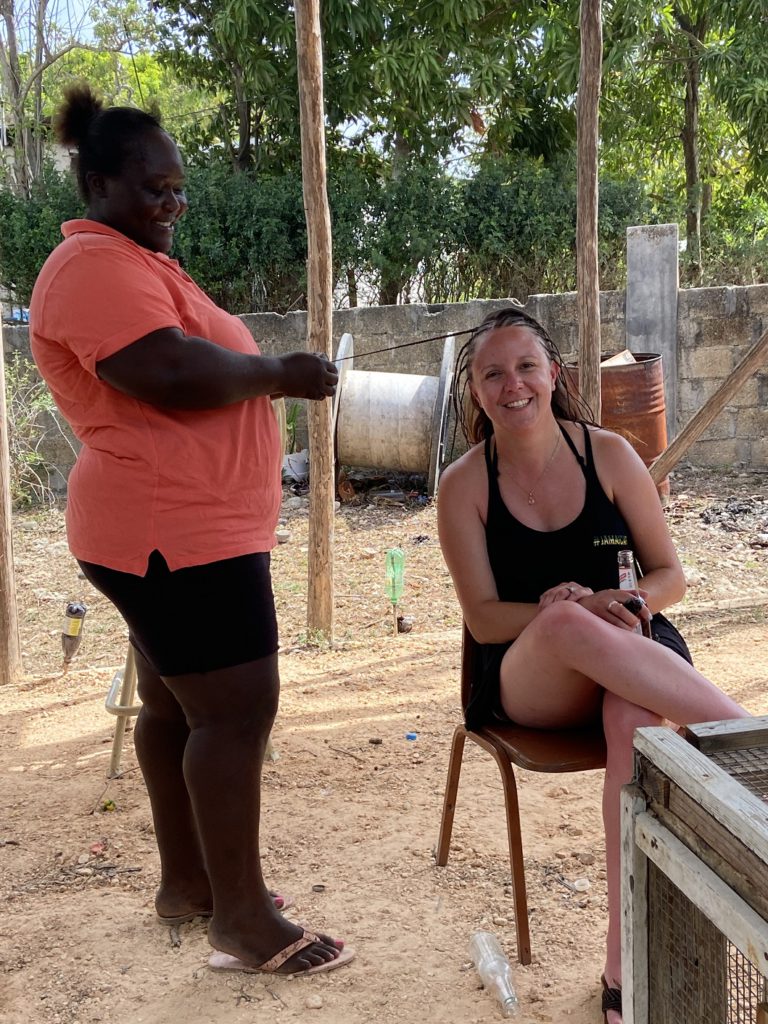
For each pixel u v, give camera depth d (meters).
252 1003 2.50
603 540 2.76
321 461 5.45
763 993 1.62
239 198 10.37
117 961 2.70
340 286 10.78
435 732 4.20
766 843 1.35
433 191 10.55
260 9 10.35
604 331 9.54
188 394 2.21
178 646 2.37
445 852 3.10
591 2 5.40
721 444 9.48
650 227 9.22
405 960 2.64
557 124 12.23
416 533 8.18
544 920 2.80
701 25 12.03
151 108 2.50
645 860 1.75
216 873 2.52
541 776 3.73
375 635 5.89
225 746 2.43
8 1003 2.53
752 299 9.13
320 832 3.36
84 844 3.37
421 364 9.73
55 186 10.88
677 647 2.66
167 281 2.33
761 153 11.84
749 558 7.05
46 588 7.16
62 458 9.52
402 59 10.57
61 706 4.77
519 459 2.80
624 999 1.83
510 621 2.70
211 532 2.31
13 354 9.36
